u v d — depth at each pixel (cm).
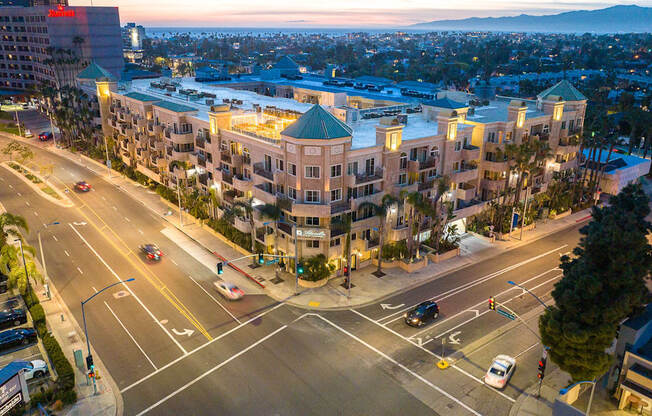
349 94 9975
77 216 7638
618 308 3334
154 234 6962
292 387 3884
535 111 7956
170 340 4497
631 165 9000
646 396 3444
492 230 6875
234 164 6366
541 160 7294
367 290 5450
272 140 5766
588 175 8731
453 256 6369
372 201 5628
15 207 7969
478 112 7962
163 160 8250
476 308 5125
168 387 3878
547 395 3834
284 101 8738
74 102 11850
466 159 6706
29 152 10312
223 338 4534
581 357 3475
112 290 5384
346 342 4497
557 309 3669
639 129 10650
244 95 9431
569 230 7362
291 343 4472
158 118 8306
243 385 3900
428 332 4675
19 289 5241
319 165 5231
